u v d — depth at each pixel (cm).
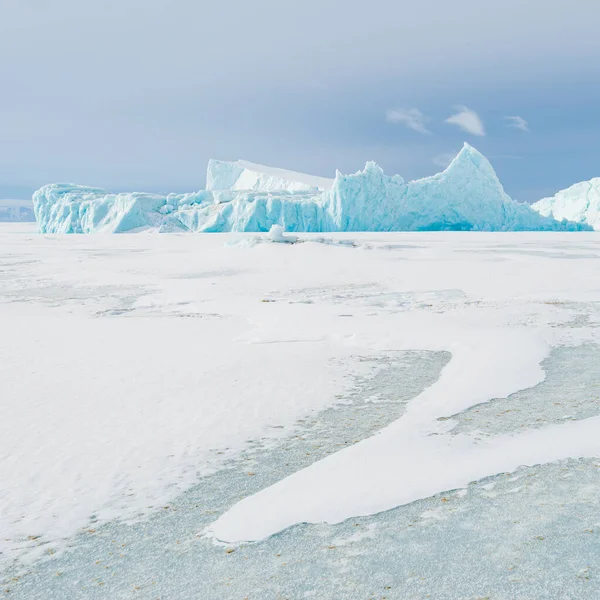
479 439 626
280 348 1136
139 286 2345
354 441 640
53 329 1376
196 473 561
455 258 3456
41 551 426
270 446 630
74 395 816
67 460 589
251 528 446
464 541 413
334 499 488
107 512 484
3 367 984
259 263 3183
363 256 3459
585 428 646
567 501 470
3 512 484
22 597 369
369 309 1639
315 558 400
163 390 839
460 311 1552
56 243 6144
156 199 10031
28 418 718
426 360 1033
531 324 1348
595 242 5456
